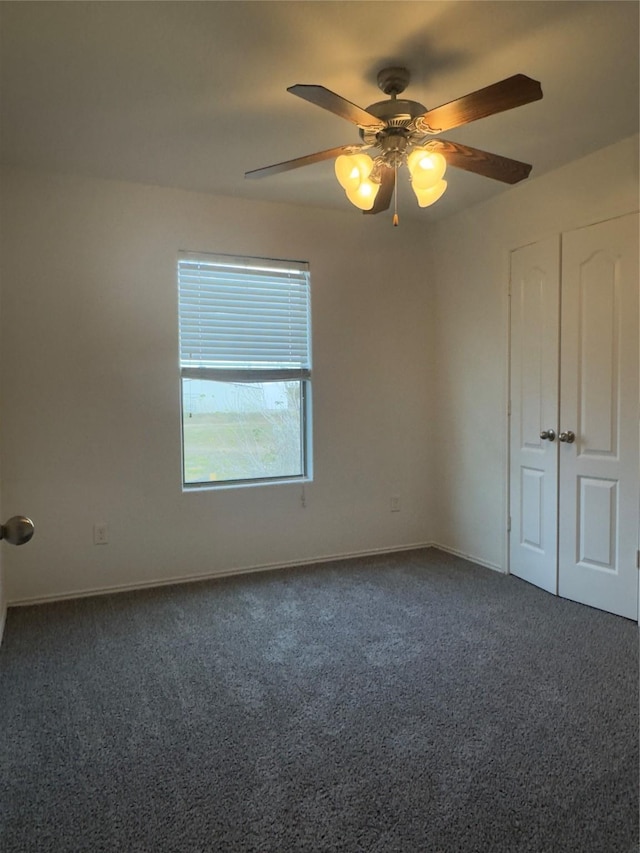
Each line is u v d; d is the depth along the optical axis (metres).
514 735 1.91
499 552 3.67
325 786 1.67
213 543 3.58
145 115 2.48
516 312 3.47
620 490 2.89
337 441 3.93
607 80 2.24
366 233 3.97
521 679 2.29
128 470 3.35
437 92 2.31
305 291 3.80
